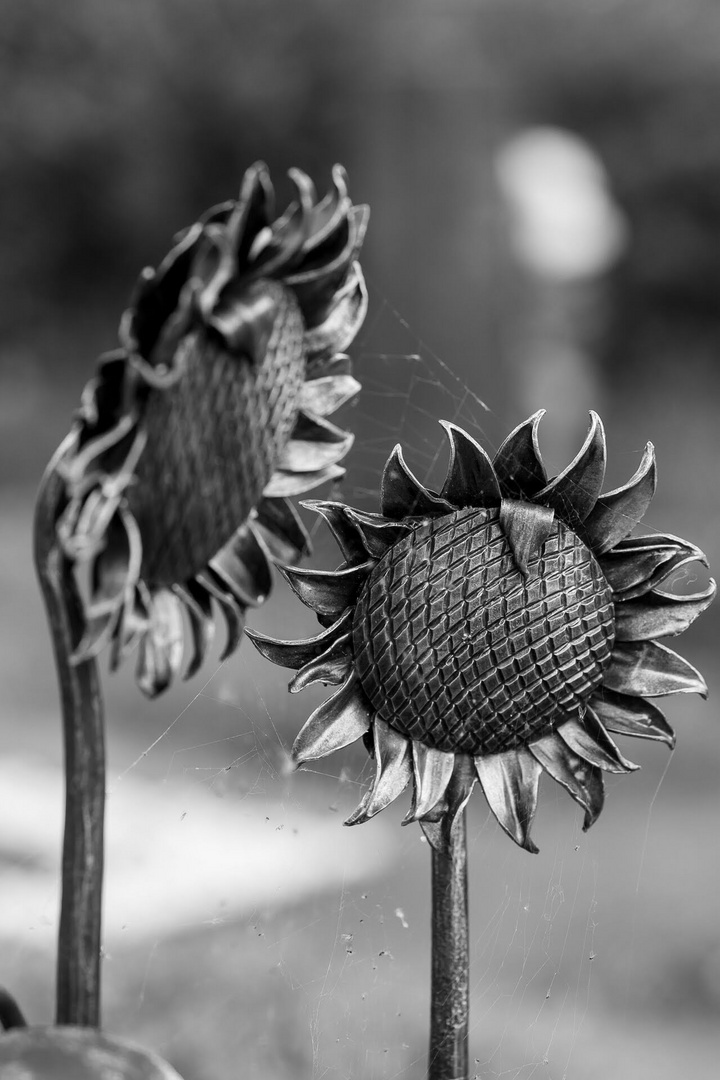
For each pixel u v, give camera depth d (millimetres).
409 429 6539
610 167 14625
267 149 11414
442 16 10078
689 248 15555
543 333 9812
